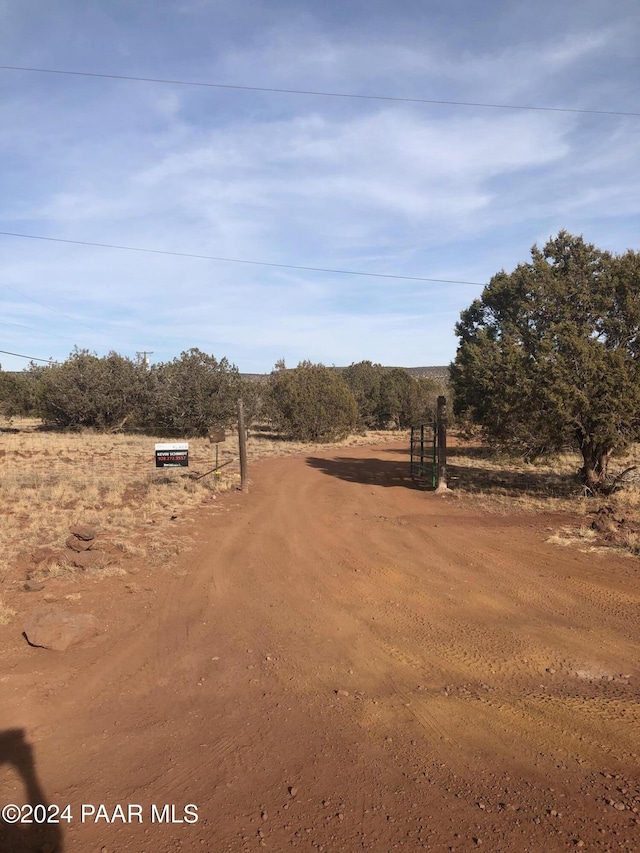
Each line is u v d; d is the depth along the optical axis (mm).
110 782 3842
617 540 10789
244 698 5051
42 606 7164
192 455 28203
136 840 3295
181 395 37750
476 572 9008
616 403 14430
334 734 4457
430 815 3492
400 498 17344
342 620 6988
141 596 7719
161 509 13938
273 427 43000
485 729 4512
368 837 3305
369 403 58625
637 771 3920
